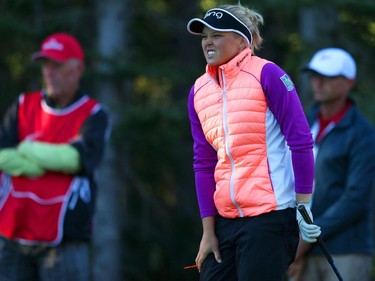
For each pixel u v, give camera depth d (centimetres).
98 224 4472
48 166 2155
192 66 4741
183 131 4628
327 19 3906
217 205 1502
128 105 4431
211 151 1556
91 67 4259
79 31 4522
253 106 1455
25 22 4291
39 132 2222
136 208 5209
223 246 1511
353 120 2055
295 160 1458
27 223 2180
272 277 1445
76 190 2186
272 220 1455
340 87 2086
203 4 4862
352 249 2028
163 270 5141
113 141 4222
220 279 1511
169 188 5228
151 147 4709
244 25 1479
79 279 2208
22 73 4450
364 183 2012
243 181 1463
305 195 1465
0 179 2220
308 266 2064
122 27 4472
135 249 5125
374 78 4034
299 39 4038
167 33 5141
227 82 1477
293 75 4091
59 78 2203
